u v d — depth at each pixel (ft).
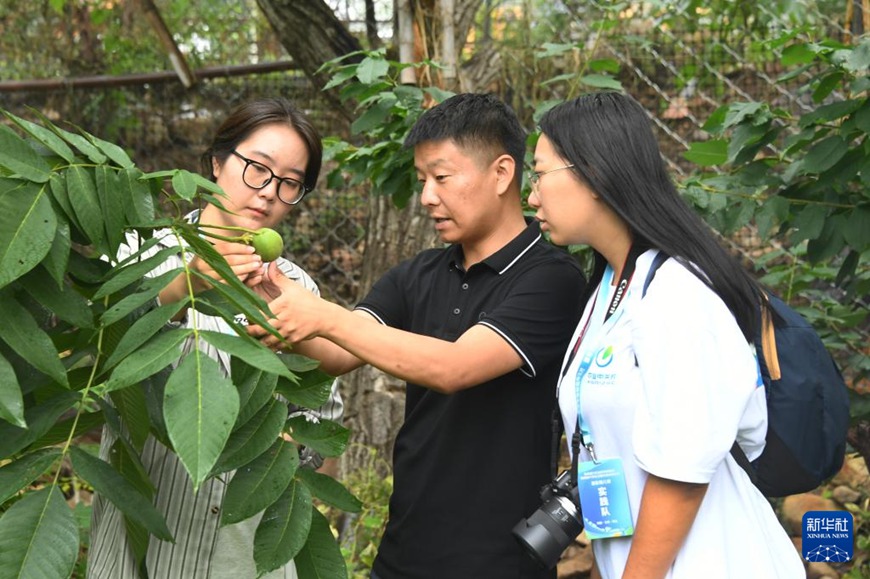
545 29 15.02
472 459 7.45
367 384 13.87
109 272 5.20
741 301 6.23
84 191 4.99
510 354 7.24
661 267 6.29
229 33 18.15
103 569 7.13
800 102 13.39
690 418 5.91
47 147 5.23
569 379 6.75
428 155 7.61
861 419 10.36
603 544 6.61
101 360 5.24
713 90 15.01
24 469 4.54
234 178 7.75
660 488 6.00
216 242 7.61
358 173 11.08
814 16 14.23
